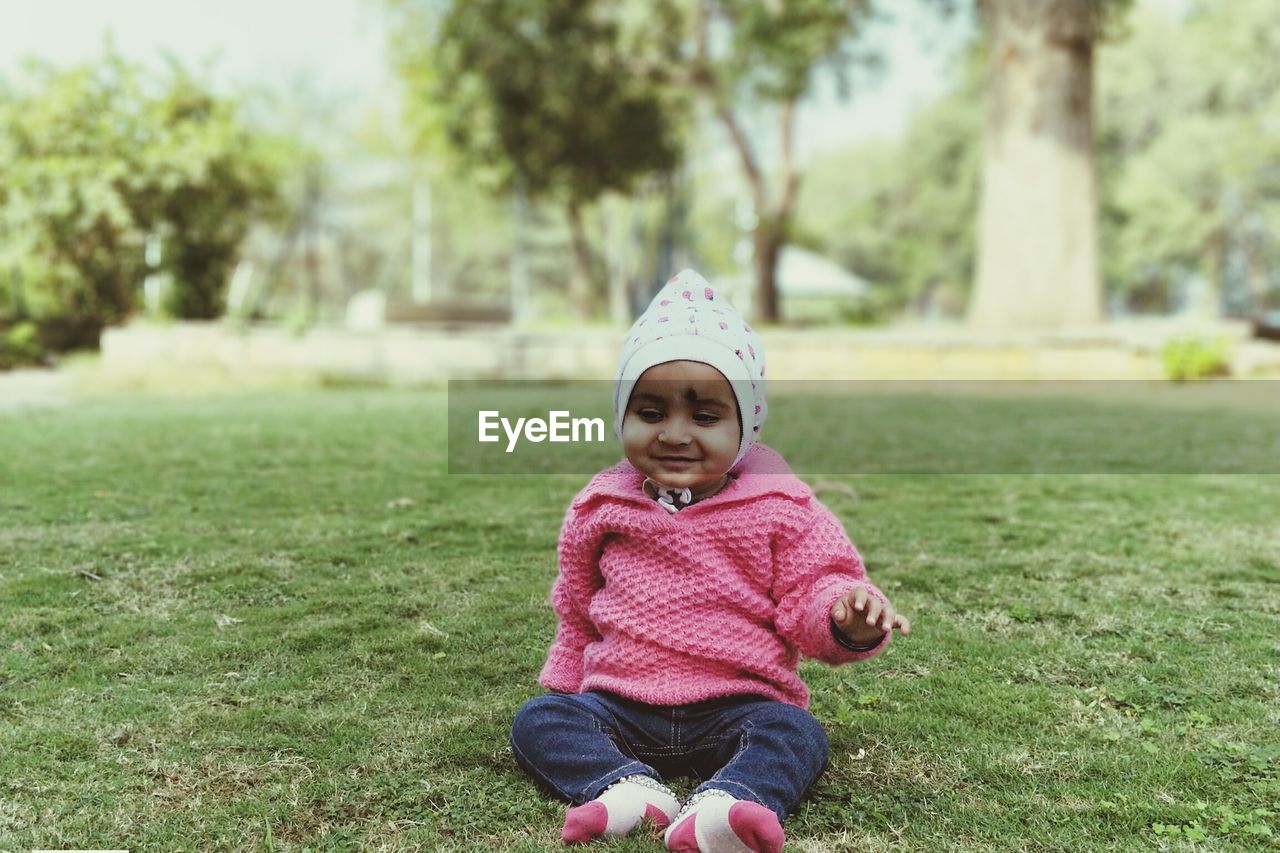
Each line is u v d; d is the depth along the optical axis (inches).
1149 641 126.3
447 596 144.3
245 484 228.1
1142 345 514.9
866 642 89.1
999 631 130.7
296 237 1320.1
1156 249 1688.0
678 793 88.7
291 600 142.8
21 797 87.2
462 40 896.9
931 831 81.7
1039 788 89.0
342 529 183.6
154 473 240.8
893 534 182.7
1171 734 99.8
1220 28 1555.1
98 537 175.3
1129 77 1656.0
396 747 97.0
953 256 2092.8
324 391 502.6
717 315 94.3
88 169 656.4
